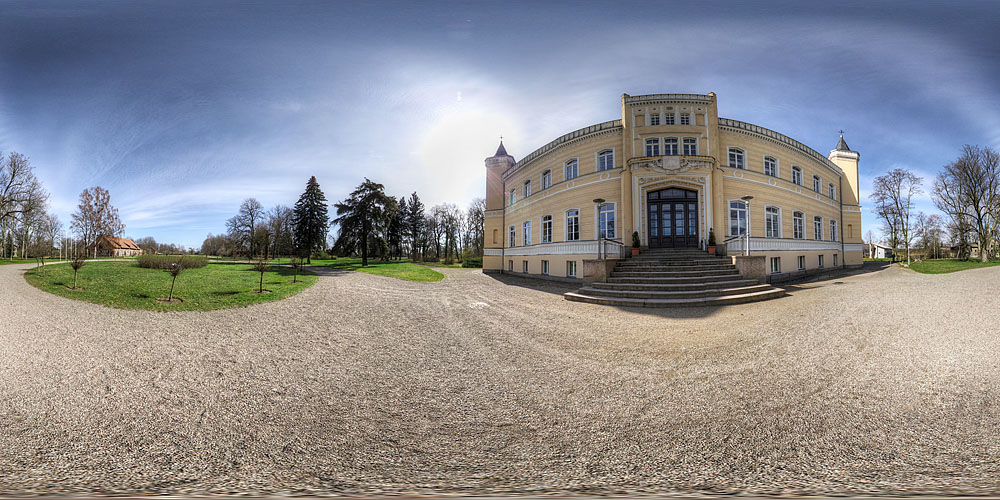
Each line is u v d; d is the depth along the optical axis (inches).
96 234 1989.4
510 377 200.4
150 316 342.6
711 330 303.1
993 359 195.5
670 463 118.7
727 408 154.5
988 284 467.8
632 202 719.1
